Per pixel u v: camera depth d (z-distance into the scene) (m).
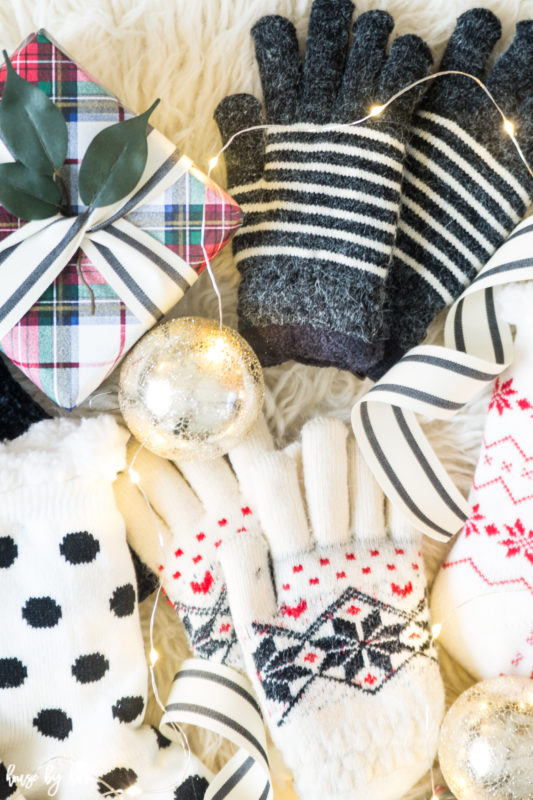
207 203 0.67
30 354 0.67
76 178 0.67
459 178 0.78
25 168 0.63
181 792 0.75
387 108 0.74
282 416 0.84
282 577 0.80
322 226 0.75
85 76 0.67
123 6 0.77
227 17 0.78
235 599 0.78
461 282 0.80
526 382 0.77
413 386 0.74
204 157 0.80
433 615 0.83
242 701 0.77
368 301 0.74
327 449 0.80
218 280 0.81
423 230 0.79
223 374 0.64
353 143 0.74
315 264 0.74
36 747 0.75
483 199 0.78
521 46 0.76
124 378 0.67
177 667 0.84
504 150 0.77
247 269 0.76
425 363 0.74
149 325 0.69
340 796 0.74
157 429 0.64
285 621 0.78
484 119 0.77
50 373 0.68
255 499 0.81
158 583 0.84
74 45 0.76
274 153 0.76
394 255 0.80
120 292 0.67
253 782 0.77
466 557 0.80
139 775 0.75
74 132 0.67
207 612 0.80
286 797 0.81
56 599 0.74
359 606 0.79
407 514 0.79
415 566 0.82
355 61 0.75
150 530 0.80
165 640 0.84
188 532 0.80
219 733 0.74
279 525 0.80
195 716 0.74
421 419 0.85
